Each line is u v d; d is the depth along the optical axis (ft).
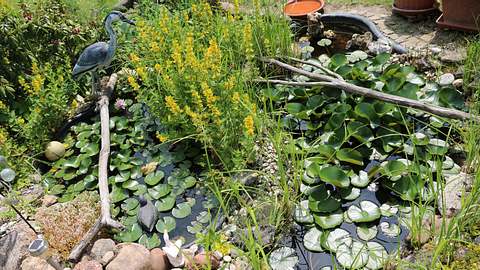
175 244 9.14
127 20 13.29
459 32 14.24
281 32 14.20
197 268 8.30
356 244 9.17
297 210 10.11
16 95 13.93
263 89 13.20
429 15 15.24
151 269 8.76
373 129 11.73
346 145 11.44
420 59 13.39
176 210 10.61
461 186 9.53
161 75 12.40
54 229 9.84
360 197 10.28
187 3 15.98
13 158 12.24
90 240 9.56
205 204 10.64
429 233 8.74
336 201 10.04
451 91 11.73
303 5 17.35
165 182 11.44
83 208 10.31
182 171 11.57
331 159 10.96
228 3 17.20
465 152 10.64
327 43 15.56
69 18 15.47
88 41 15.29
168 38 13.24
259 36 14.06
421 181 8.97
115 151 12.44
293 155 10.18
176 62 11.68
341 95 12.62
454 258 8.07
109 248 9.28
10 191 10.93
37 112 12.68
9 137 13.00
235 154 10.50
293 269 9.00
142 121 13.29
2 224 10.46
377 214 9.63
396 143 11.04
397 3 15.37
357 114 11.60
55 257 9.32
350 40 15.20
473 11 13.61
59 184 11.69
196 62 11.28
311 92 13.07
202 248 9.39
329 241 9.30
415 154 9.55
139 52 14.32
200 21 14.53
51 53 14.62
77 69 13.24
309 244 9.36
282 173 9.79
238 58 13.58
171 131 11.89
